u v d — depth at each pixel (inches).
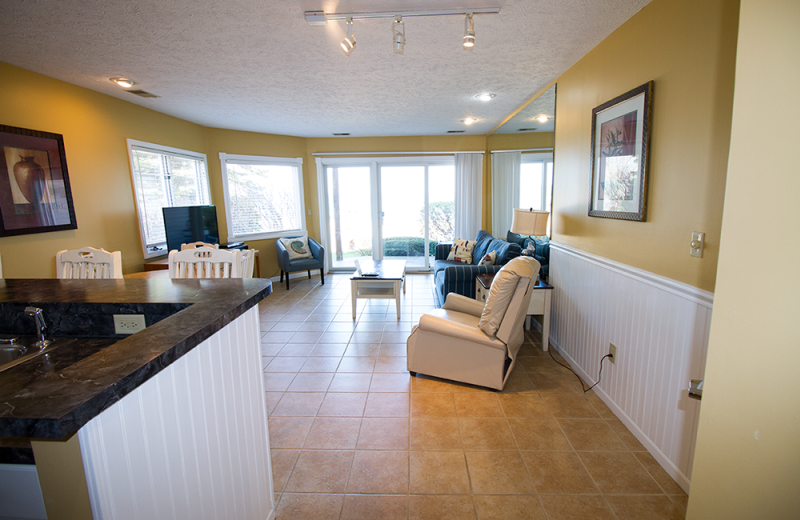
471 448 80.0
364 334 148.3
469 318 114.4
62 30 87.0
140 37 91.4
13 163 107.7
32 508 30.0
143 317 51.6
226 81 127.0
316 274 260.8
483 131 235.0
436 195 257.1
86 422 25.5
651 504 64.9
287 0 75.1
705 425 37.2
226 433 47.7
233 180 221.5
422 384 107.7
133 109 154.3
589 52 102.4
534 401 98.0
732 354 33.7
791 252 28.0
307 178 251.4
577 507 64.6
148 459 33.4
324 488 69.4
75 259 93.1
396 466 74.9
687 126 65.6
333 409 95.2
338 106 164.4
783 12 28.3
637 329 81.2
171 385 36.6
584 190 106.1
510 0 75.8
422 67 115.6
